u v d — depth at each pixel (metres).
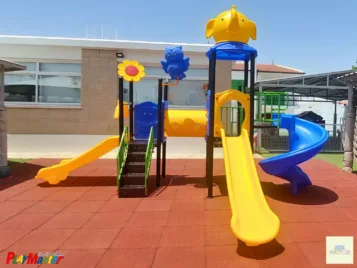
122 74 7.82
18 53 13.09
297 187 7.34
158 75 13.40
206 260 3.96
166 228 5.06
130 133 8.21
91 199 6.82
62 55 13.16
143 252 4.20
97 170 10.14
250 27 6.91
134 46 13.05
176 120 7.96
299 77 14.18
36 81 13.34
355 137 10.16
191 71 13.52
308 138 7.23
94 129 13.35
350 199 6.69
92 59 13.19
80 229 5.05
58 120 13.31
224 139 6.79
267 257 4.04
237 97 7.17
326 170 9.92
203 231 4.92
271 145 15.63
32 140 13.29
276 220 4.49
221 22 6.84
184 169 10.34
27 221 5.44
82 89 13.23
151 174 9.52
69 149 13.30
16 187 7.83
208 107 7.04
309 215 5.66
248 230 4.55
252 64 6.99
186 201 6.61
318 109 29.39
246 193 5.58
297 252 4.17
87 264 3.88
